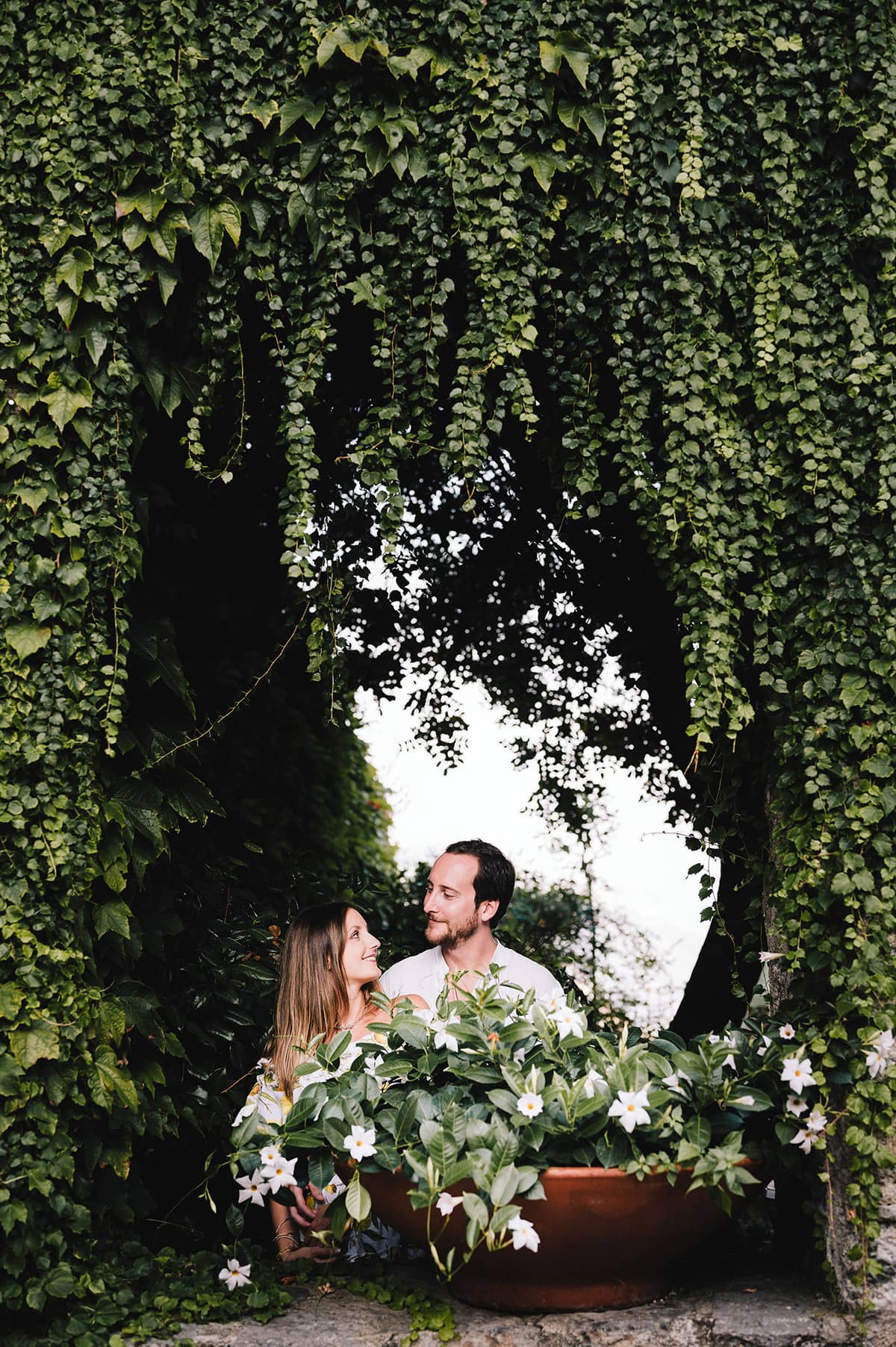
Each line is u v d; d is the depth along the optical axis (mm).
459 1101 2131
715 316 2391
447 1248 2104
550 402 3039
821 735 2293
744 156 2418
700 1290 2262
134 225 2303
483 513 4535
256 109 2352
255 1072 2838
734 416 2400
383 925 4844
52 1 2314
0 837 2205
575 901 7113
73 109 2297
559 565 4465
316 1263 2428
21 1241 2096
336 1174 2217
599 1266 2092
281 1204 2406
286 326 2514
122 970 2430
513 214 2357
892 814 2270
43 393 2273
